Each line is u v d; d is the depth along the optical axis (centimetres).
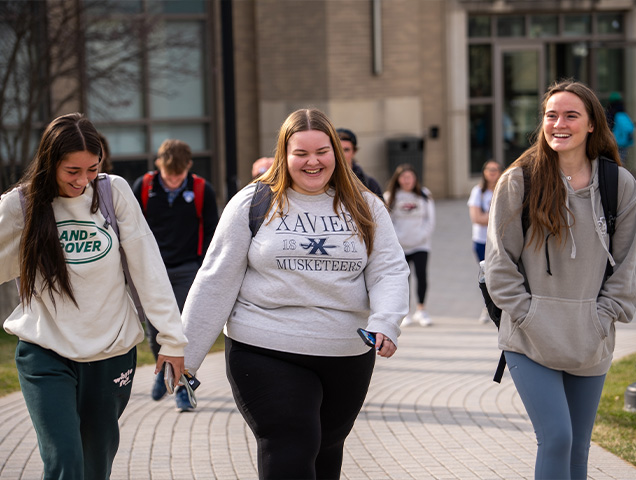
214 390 829
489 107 2459
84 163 404
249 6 2227
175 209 756
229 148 1226
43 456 395
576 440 459
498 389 833
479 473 585
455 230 1967
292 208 436
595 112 438
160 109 2147
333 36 2200
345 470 595
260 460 420
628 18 2494
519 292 438
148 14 1689
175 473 588
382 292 433
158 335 434
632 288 443
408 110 2297
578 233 432
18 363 419
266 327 429
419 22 2352
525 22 2452
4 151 1834
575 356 433
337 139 439
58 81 1833
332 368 434
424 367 938
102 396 429
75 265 414
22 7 1298
